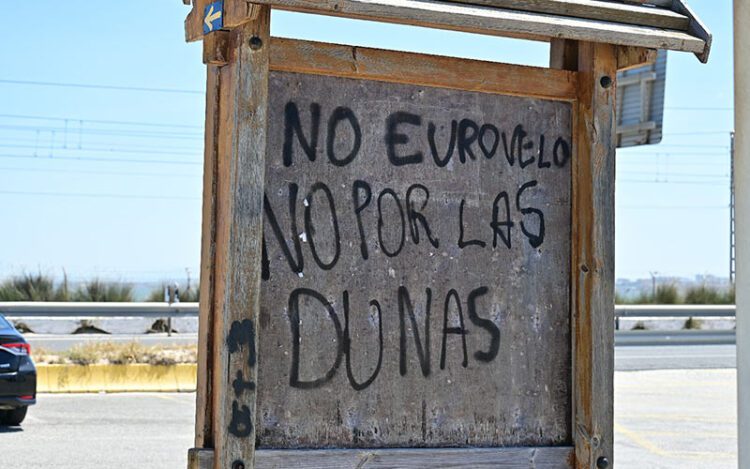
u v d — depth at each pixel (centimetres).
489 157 389
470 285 384
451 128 384
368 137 372
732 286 3147
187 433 1091
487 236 387
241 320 344
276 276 357
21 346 1111
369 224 371
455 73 381
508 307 389
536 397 392
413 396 374
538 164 397
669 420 1241
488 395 385
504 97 393
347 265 367
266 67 351
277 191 359
